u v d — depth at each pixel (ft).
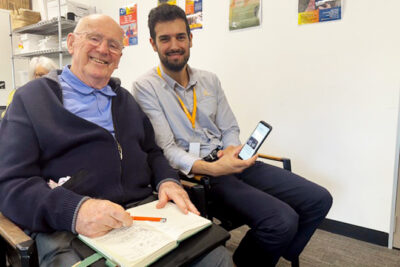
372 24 5.10
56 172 2.95
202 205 3.38
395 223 5.32
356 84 5.39
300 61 5.91
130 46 8.69
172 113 4.30
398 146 5.13
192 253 2.17
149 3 7.99
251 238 3.66
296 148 6.21
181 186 3.38
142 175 3.44
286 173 4.34
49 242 2.47
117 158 3.17
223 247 2.65
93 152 3.04
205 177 3.73
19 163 2.67
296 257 4.11
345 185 5.75
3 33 12.32
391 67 5.04
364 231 5.64
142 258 1.93
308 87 5.90
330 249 5.33
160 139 4.10
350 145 5.61
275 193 4.20
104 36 3.25
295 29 5.87
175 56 4.19
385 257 5.06
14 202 2.47
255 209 3.52
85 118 3.24
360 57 5.28
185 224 2.43
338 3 5.34
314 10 5.60
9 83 12.68
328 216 6.03
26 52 10.62
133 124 3.58
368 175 5.49
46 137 2.85
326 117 5.78
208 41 7.12
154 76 4.38
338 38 5.44
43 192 2.50
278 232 3.34
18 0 12.62
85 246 2.31
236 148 4.06
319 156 5.96
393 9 4.89
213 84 4.86
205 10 7.04
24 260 2.00
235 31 6.65
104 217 2.23
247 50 6.56
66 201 2.38
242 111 6.87
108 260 2.00
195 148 4.25
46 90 3.06
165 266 2.02
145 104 4.17
